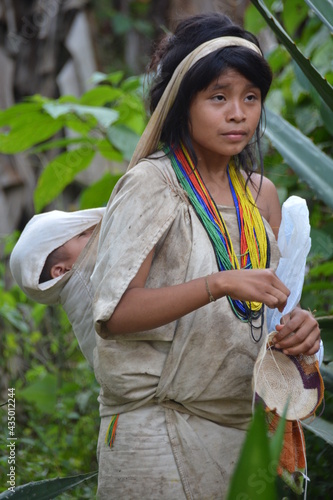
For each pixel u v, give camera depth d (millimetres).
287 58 7086
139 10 14984
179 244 3434
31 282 4004
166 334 3438
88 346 4000
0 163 10438
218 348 3422
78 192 10648
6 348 7812
